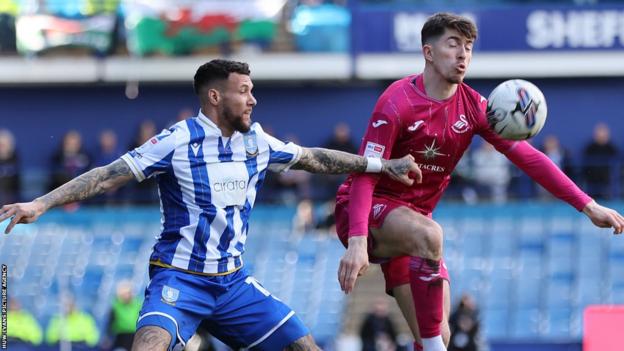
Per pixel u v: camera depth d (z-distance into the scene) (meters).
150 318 19.73
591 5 65.88
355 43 65.56
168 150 19.91
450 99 20.31
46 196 19.11
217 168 20.12
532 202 61.66
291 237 60.38
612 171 60.38
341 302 56.66
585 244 59.84
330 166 20.48
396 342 47.19
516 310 56.22
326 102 68.06
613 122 66.88
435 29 19.97
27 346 48.06
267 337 20.70
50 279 59.25
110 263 60.22
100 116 68.44
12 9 66.31
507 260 58.97
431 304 20.23
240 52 65.69
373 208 20.77
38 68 66.56
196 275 20.12
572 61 65.88
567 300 56.84
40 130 68.38
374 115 20.39
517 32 66.00
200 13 65.44
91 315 56.81
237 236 20.44
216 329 20.88
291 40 65.62
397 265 21.42
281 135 68.00
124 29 66.00
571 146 67.00
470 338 42.72
